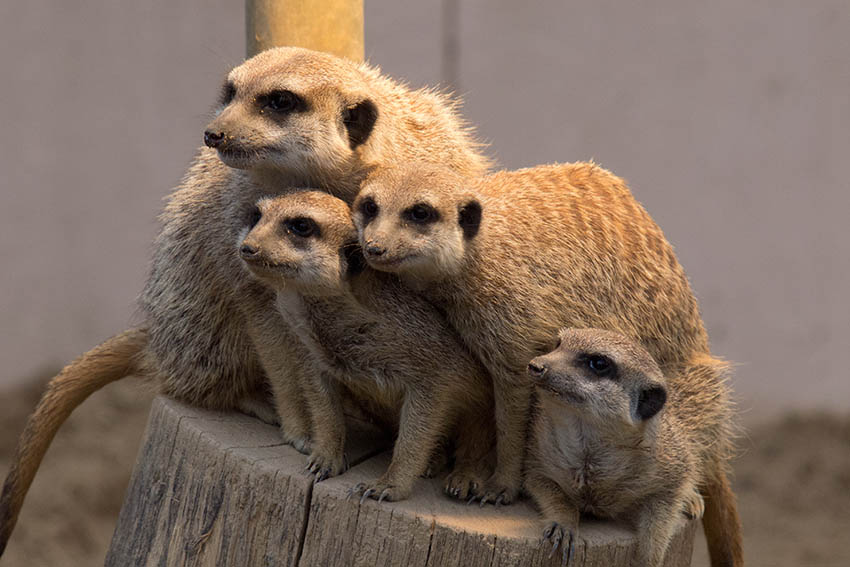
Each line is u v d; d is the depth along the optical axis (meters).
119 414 16.80
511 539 5.68
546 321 6.29
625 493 6.02
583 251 6.56
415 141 7.34
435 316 6.19
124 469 14.91
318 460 6.13
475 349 6.25
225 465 6.30
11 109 17.17
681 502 6.16
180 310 7.65
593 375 5.81
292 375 6.70
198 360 7.55
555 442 6.00
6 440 15.05
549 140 17.12
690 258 16.95
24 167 17.28
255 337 6.84
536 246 6.39
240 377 7.51
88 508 13.92
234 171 7.15
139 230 17.78
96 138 17.61
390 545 5.73
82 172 17.58
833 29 16.33
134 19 17.55
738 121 16.69
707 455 6.89
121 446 15.66
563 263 6.45
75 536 13.26
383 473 6.24
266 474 6.05
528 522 5.93
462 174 7.68
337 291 5.95
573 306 6.45
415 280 6.14
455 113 8.30
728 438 7.40
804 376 16.77
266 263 5.83
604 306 6.58
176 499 6.56
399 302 6.08
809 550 13.20
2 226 17.17
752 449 15.83
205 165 7.79
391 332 6.02
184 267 7.65
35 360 17.31
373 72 7.82
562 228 6.56
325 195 6.18
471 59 17.20
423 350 6.04
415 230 5.89
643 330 6.74
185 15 17.61
